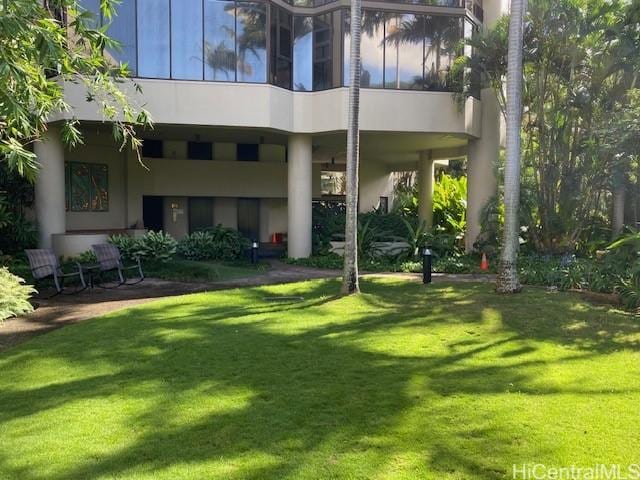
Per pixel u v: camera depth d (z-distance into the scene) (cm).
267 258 1842
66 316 891
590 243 1520
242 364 601
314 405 478
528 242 1605
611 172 1358
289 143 1741
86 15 599
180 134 1898
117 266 1247
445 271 1458
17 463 374
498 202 1616
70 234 1551
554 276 1164
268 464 371
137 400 491
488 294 1025
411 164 2817
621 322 802
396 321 814
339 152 2327
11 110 503
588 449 388
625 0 1388
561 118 1516
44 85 630
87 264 1320
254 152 2233
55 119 1433
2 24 469
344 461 374
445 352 647
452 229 2148
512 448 391
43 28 535
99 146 1886
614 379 543
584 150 1467
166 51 1508
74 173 1806
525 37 1480
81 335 732
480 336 725
